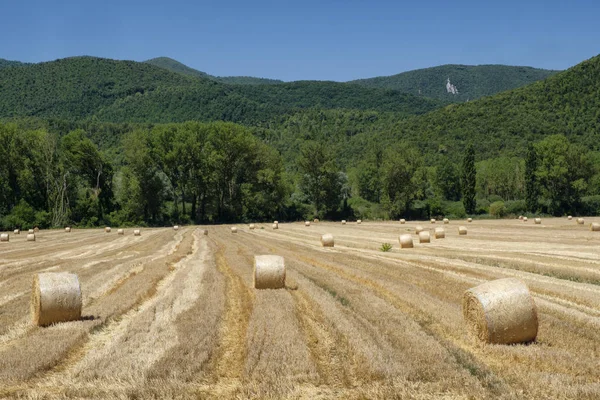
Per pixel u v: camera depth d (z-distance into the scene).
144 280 19.08
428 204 90.06
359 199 100.31
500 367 8.97
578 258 23.92
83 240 48.84
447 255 26.53
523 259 23.64
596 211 85.12
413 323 11.80
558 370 8.81
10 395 8.23
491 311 10.24
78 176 83.06
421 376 8.60
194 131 89.69
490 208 86.75
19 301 15.41
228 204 89.00
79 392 8.20
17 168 78.06
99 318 12.96
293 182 107.81
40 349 10.23
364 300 14.52
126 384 8.51
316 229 61.22
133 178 80.81
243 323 12.48
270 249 33.34
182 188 88.06
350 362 9.34
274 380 8.55
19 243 45.19
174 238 48.75
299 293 16.23
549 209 86.56
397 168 88.25
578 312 12.52
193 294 16.14
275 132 179.62
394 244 36.19
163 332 11.39
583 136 117.94
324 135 166.88
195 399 7.98
